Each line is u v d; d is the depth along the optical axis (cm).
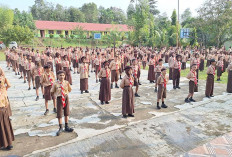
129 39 3872
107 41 4416
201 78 1298
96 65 1155
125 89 629
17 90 980
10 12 3822
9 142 448
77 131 543
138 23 3641
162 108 727
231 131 539
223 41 3012
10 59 1730
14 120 616
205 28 2772
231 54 1541
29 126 575
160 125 581
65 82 539
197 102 793
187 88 1034
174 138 504
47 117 641
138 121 609
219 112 683
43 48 3744
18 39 3375
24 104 766
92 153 438
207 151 441
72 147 462
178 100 823
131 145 470
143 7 3684
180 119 625
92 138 504
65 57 1068
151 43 3512
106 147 461
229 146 461
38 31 4616
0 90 446
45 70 663
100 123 595
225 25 2586
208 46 3262
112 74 1012
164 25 4416
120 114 668
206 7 2652
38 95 837
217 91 964
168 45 3450
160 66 956
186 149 452
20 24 4228
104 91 759
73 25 4931
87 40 4578
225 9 2522
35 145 470
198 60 1142
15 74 1438
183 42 3331
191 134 525
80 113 677
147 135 520
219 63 1220
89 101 810
